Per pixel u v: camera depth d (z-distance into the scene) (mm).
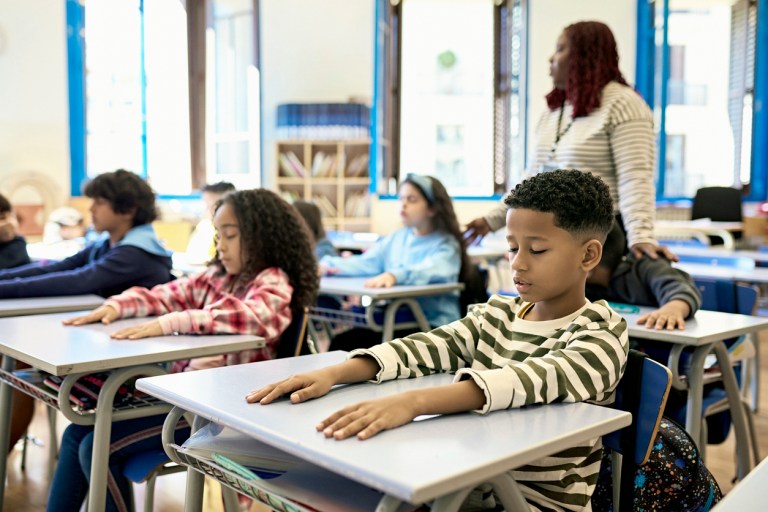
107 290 2502
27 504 2316
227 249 1959
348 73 7383
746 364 3301
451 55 7723
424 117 7785
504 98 7707
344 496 1004
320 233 3887
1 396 1948
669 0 7770
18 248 3035
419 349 1233
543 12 7551
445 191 3262
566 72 2309
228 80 6996
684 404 1990
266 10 7223
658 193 7832
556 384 1062
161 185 6805
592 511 1312
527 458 884
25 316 2057
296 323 1917
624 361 1140
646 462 1313
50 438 2523
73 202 6070
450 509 851
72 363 1462
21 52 6000
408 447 881
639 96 2264
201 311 1784
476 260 4477
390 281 2947
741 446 2014
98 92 6445
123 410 1588
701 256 3775
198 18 6859
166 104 6777
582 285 1179
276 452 1124
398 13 7652
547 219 1107
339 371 1147
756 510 752
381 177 7562
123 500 1671
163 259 2541
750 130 7969
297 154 7141
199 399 1090
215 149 6984
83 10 6309
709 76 8016
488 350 1240
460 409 1010
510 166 7738
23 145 6039
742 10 7898
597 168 2275
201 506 1307
